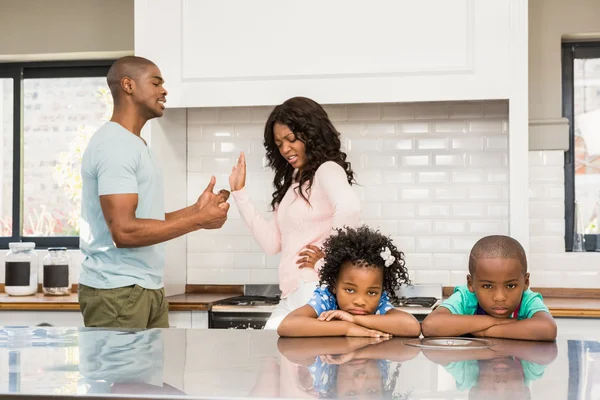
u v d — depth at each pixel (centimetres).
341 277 157
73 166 399
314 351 105
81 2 379
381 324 132
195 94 316
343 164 262
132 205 231
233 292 363
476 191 350
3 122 402
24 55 384
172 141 350
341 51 308
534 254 346
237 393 73
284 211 256
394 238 354
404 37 305
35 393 74
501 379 80
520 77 297
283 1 312
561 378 80
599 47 362
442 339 121
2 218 402
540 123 347
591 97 363
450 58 302
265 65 312
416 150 354
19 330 131
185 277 366
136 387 77
